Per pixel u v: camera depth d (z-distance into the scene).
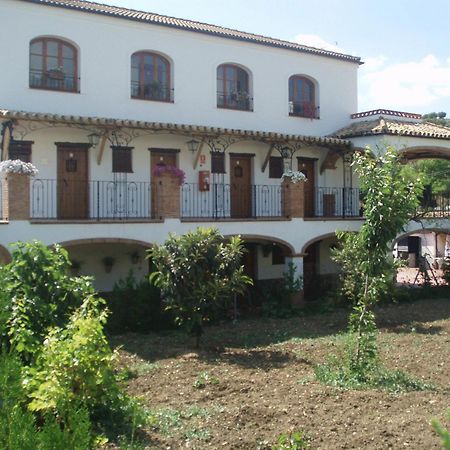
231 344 14.20
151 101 19.61
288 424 8.48
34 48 17.77
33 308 8.97
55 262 9.84
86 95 18.45
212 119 20.86
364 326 11.08
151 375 11.26
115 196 18.55
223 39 21.06
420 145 21.55
